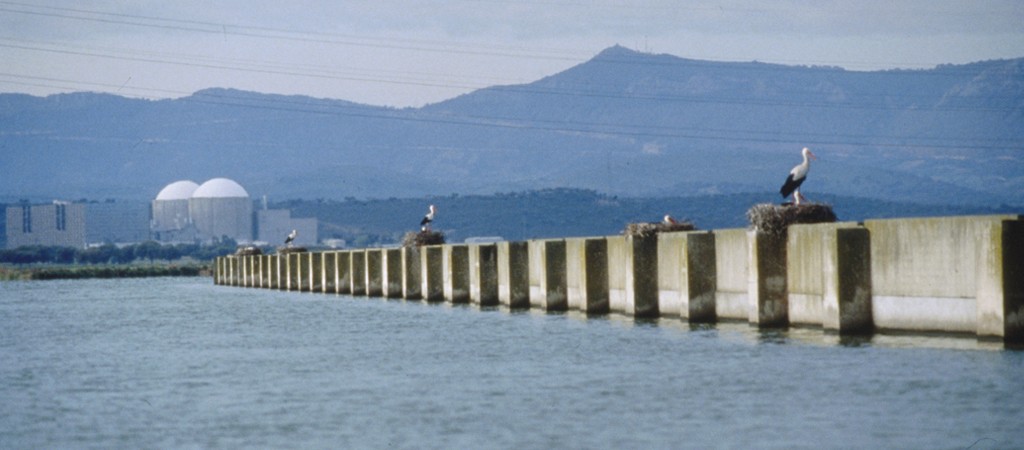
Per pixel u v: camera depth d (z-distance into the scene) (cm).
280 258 12031
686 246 4816
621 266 5456
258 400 3447
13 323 7169
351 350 4716
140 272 19238
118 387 3850
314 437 2861
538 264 6212
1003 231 3362
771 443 2562
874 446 2483
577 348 4309
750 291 4431
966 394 2892
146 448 2830
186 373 4166
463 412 3083
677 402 3069
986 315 3453
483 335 5022
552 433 2770
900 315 3844
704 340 4244
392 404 3259
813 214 4359
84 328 6600
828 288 4006
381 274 8975
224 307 8450
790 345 3909
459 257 7231
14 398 3656
